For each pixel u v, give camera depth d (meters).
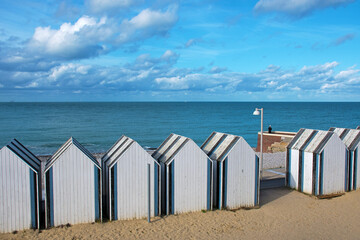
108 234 12.83
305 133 20.31
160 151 16.94
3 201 12.76
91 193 13.84
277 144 38.56
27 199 13.03
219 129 77.00
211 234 13.21
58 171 13.34
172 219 14.55
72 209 13.62
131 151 14.28
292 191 19.52
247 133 69.81
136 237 12.65
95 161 14.39
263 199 18.02
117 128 76.88
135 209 14.52
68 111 152.50
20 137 59.31
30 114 126.06
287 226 14.37
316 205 17.16
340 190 19.38
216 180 16.20
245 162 16.39
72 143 13.55
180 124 88.81
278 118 113.94
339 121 101.00
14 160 12.84
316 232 13.80
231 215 15.36
